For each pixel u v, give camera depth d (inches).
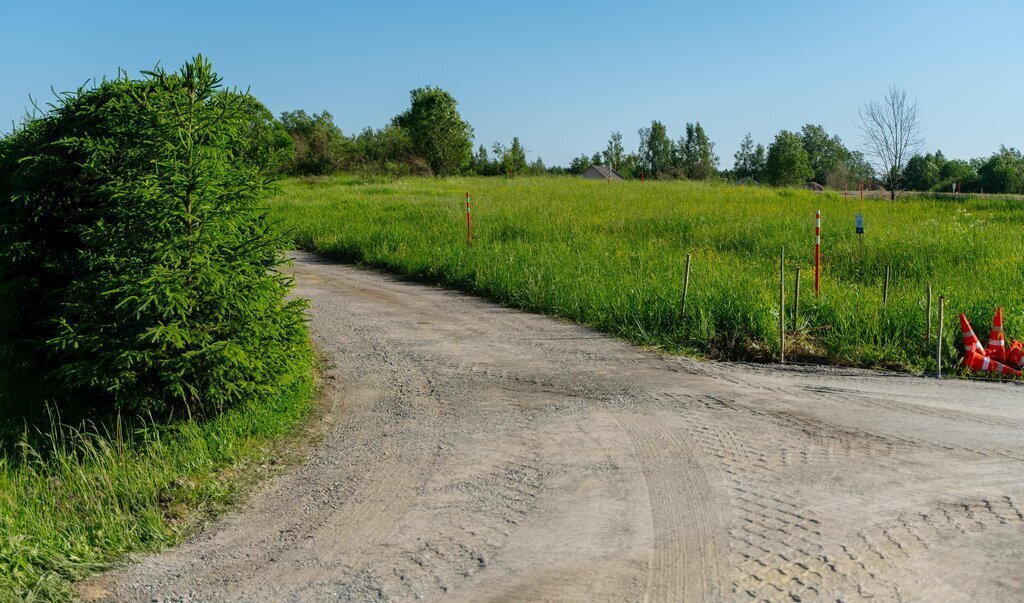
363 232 885.2
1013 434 269.3
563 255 658.2
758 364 388.8
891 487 223.5
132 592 186.5
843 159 3870.6
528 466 255.0
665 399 327.3
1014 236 685.9
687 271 450.0
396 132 2578.7
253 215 350.9
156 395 319.6
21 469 278.7
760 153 4131.4
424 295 609.6
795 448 260.8
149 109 341.1
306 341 378.6
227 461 272.1
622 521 209.0
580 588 174.7
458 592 176.2
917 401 314.5
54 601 183.0
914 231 717.9
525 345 436.8
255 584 186.5
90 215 372.2
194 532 219.9
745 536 196.1
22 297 404.8
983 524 196.9
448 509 224.1
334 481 251.6
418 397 344.2
